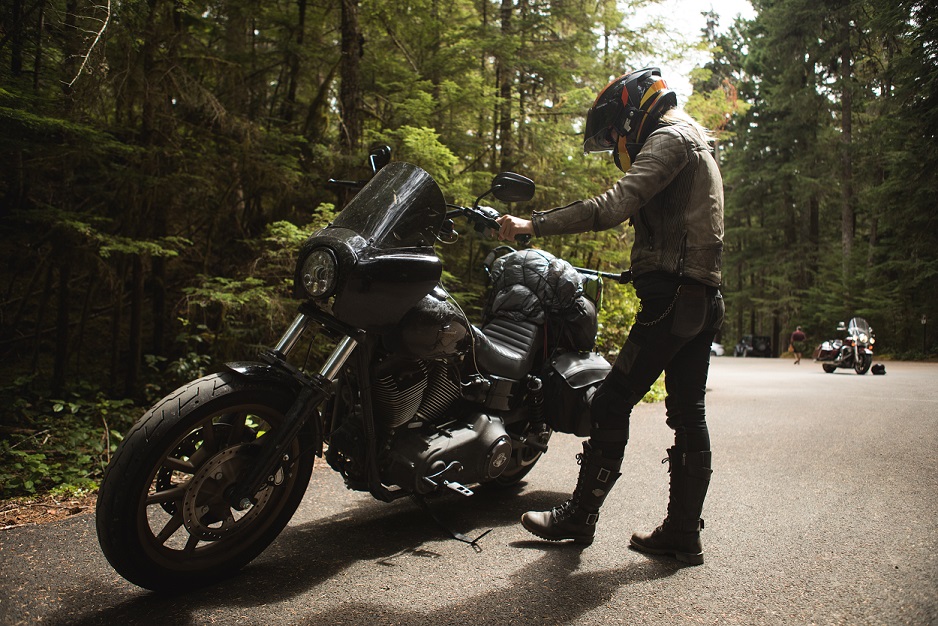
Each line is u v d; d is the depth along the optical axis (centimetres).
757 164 3506
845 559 247
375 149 278
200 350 732
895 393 880
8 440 491
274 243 708
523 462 354
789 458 429
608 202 229
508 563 246
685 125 243
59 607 204
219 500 222
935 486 353
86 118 571
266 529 238
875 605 206
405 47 1032
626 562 248
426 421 277
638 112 252
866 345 1402
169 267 848
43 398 621
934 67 1881
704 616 200
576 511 263
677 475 250
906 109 2002
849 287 2628
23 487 387
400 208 246
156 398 676
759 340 3431
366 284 230
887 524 288
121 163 649
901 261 2238
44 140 552
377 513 312
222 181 765
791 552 256
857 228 3384
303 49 909
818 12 2756
